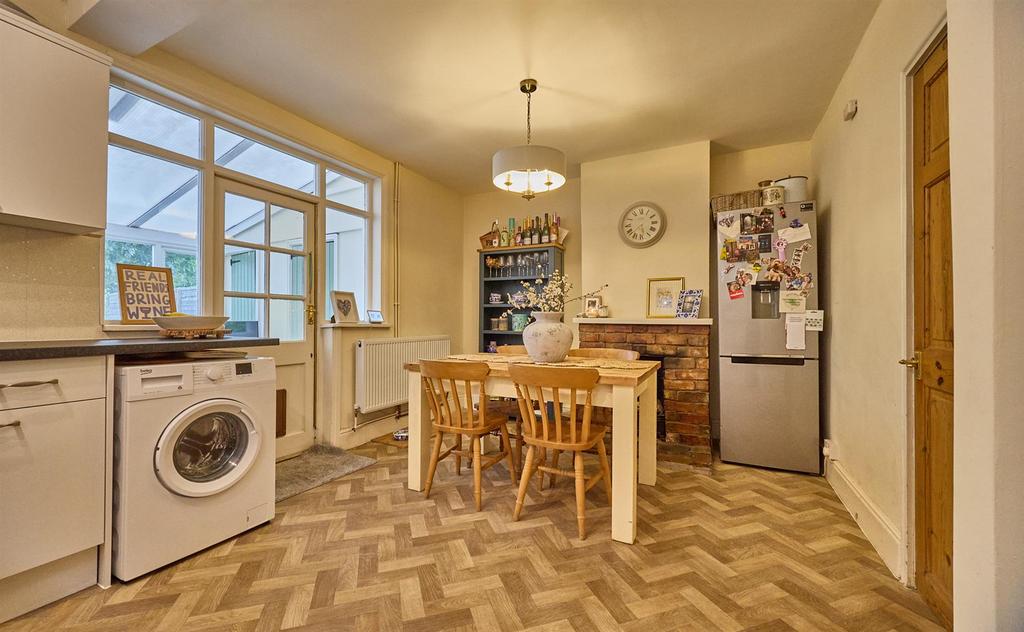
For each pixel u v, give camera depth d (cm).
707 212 344
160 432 171
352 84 267
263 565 176
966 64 99
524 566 176
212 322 223
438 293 462
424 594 158
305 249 332
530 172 263
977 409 97
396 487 260
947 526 143
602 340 360
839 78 255
